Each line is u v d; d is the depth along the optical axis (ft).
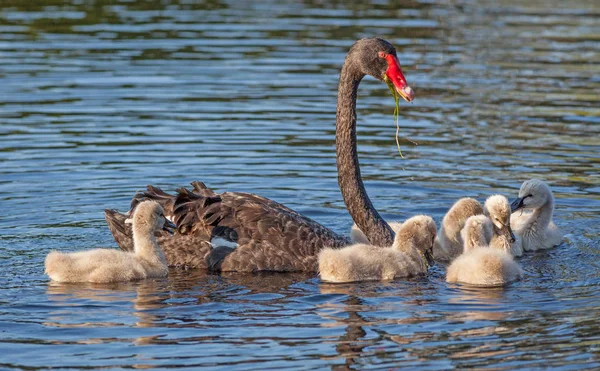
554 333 31.55
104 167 55.62
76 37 91.81
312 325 32.53
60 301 34.99
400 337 31.30
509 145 60.85
